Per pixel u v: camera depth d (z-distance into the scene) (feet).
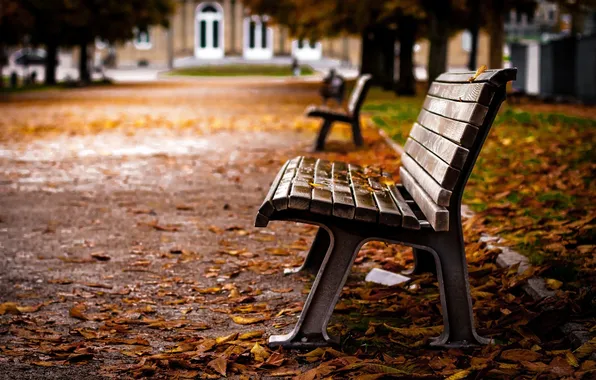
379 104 89.92
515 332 14.26
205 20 334.24
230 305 16.90
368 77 43.32
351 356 13.20
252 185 32.81
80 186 32.32
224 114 77.51
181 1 330.95
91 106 92.73
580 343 13.21
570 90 97.25
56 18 160.04
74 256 21.01
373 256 20.66
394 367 12.81
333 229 13.82
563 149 40.19
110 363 13.48
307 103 98.89
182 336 14.80
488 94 12.91
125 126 62.75
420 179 15.79
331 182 15.90
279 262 20.52
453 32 138.92
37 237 23.15
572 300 14.82
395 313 15.75
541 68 110.01
